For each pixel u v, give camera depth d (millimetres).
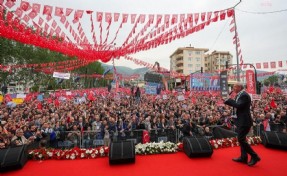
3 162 5078
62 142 10797
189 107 19141
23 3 6309
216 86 28891
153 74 25250
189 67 81812
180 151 6414
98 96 33406
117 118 13898
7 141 8742
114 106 19578
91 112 16844
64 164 5586
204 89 28781
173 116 14242
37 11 6566
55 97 25812
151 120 13531
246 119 5168
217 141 6852
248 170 4863
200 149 5785
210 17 8344
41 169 5250
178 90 30516
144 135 11336
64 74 20531
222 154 6137
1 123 11680
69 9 6938
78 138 11000
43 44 9164
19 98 19625
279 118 13953
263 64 16266
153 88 24547
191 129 11711
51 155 5957
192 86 28469
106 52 11258
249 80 13469
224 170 4898
